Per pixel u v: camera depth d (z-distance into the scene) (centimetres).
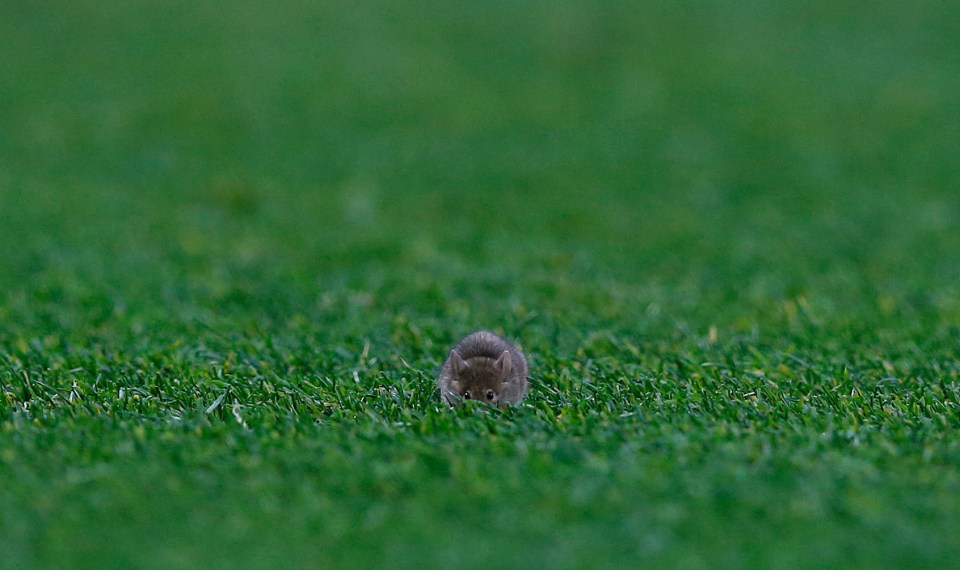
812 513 2372
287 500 2462
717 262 5966
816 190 8294
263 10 14538
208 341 3950
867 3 14888
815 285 5316
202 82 11731
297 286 5200
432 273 5578
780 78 12131
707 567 2158
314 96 11388
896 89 11719
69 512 2383
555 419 3006
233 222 7088
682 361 3641
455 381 3328
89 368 3538
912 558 2184
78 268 5556
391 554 2209
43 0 14325
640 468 2591
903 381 3394
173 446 2748
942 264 5934
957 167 9081
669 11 14575
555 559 2180
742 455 2702
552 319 4484
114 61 12412
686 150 9694
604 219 7281
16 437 2808
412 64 12594
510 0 15088
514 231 6919
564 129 10444
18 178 8375
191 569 2150
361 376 3475
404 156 9444
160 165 8962
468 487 2491
